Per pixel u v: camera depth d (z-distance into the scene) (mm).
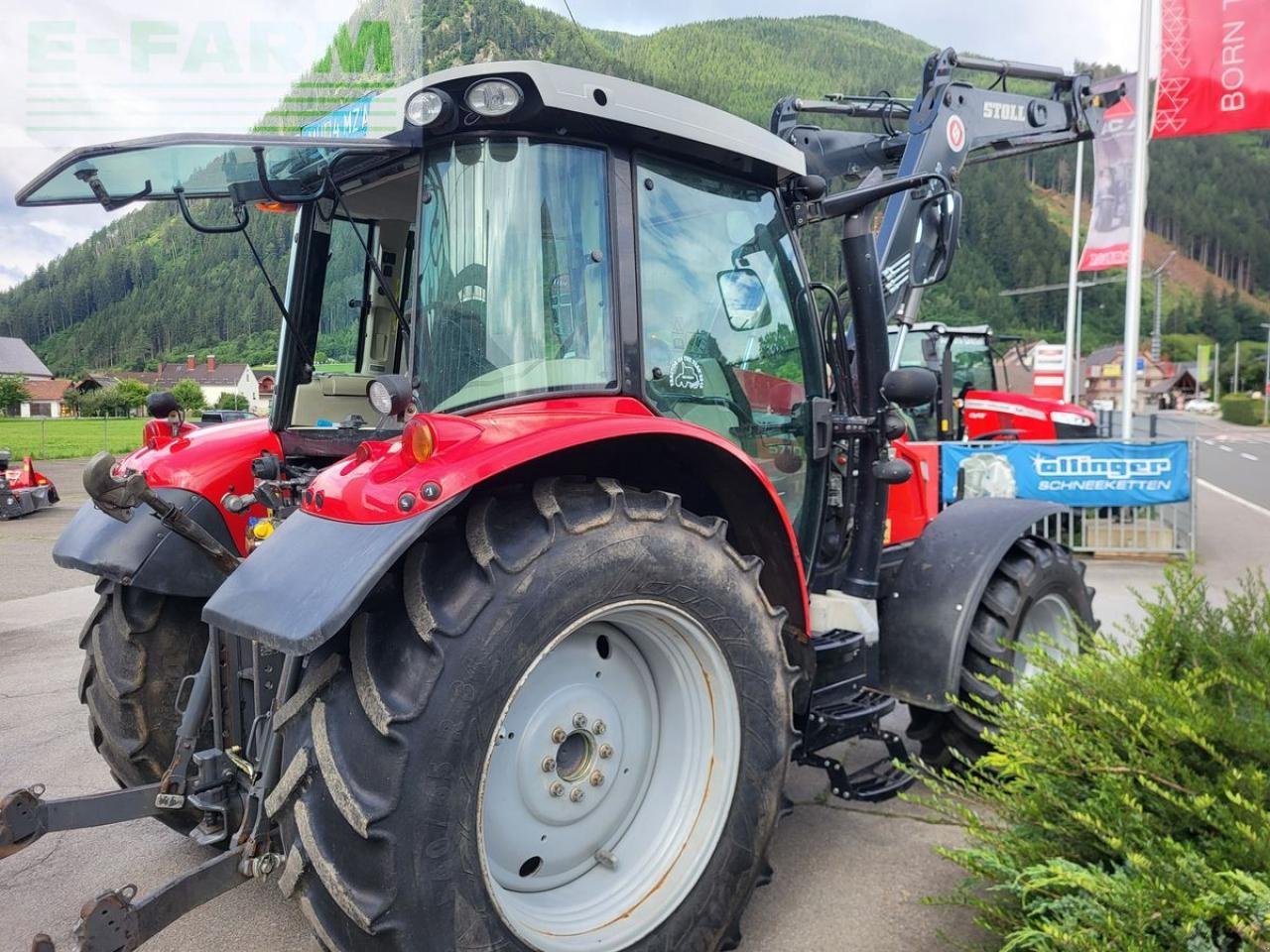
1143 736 2297
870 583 3379
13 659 5930
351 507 1947
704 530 2355
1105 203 11047
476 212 2350
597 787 2373
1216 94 9141
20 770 4016
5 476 13406
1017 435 10352
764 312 3125
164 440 3236
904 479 3252
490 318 2342
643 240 2660
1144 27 9547
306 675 1996
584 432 2125
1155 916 1869
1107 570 8484
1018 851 2271
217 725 2439
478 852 1903
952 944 2412
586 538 2088
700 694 2457
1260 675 2566
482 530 2010
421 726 1832
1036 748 2398
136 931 1840
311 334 3279
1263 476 19281
